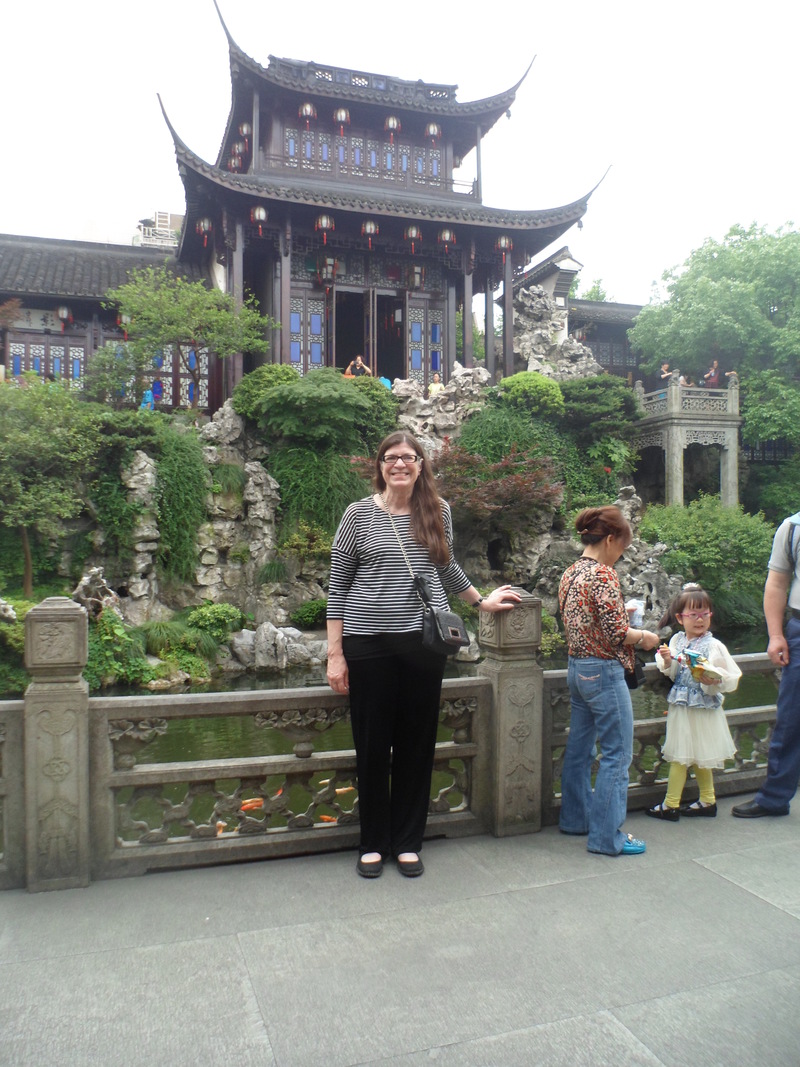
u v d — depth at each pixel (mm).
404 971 2434
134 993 2303
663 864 3316
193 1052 2025
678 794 3848
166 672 14453
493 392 21719
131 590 16188
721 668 3805
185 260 25828
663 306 29344
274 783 8109
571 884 3105
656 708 12398
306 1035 2100
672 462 24500
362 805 3201
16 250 23500
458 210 22703
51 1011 2205
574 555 20641
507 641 3623
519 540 20062
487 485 18438
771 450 29781
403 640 3057
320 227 21297
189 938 2641
